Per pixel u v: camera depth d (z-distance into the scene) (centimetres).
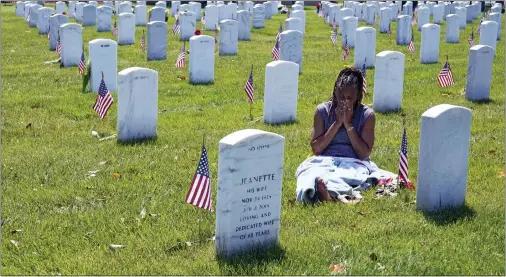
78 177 990
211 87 1742
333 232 754
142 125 1198
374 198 859
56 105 1499
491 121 1351
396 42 2811
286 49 1964
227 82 1816
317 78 1902
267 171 694
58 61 2197
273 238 711
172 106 1517
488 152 1117
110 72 1662
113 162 1063
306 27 3603
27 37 3058
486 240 743
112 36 2995
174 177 980
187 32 2917
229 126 1315
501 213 821
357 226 777
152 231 769
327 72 2012
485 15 3962
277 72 1312
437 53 2258
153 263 686
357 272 656
